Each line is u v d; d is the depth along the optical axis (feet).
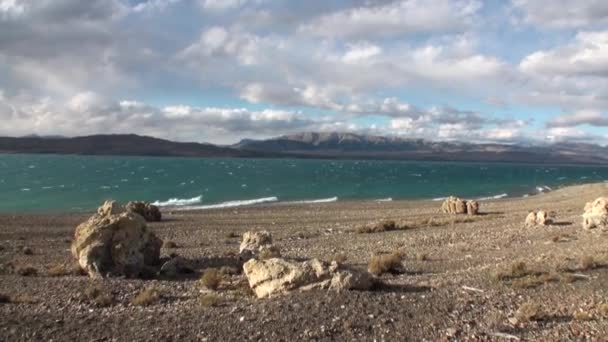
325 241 107.45
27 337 38.93
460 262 76.02
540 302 47.78
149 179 422.82
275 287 50.37
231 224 148.66
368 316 43.06
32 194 281.33
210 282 59.62
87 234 68.69
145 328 41.24
